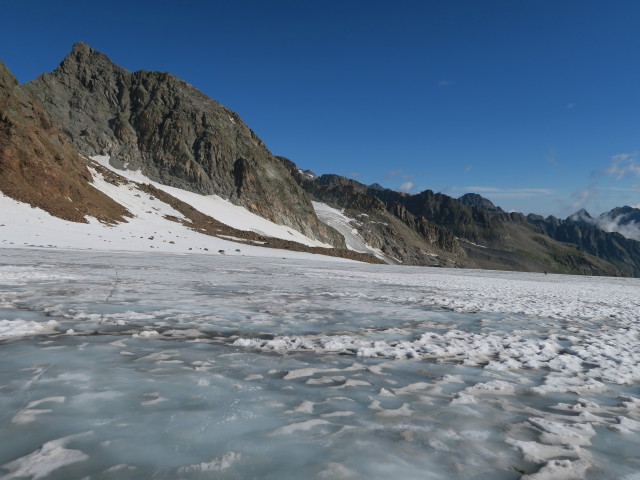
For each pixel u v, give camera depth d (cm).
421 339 816
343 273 3425
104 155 12362
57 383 464
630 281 4500
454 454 332
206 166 13925
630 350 780
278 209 14925
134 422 368
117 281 1675
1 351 595
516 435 377
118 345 660
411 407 440
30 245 4475
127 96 14262
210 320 923
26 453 305
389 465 307
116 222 6869
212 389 468
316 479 282
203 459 306
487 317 1172
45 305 1011
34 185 6216
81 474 278
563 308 1469
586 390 532
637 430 402
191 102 15462
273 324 913
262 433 356
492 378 571
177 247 6362
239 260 4984
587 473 311
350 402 447
